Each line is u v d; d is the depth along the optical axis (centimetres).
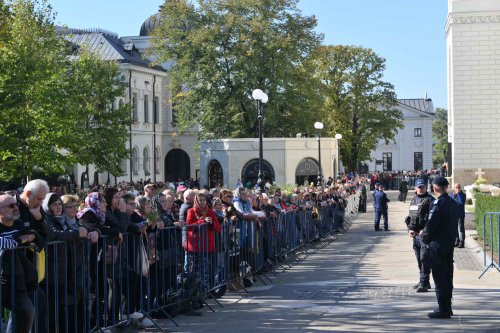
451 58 5294
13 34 3922
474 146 5169
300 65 5916
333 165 5966
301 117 5828
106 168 5638
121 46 8031
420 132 13050
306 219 2805
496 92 5144
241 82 5591
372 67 8125
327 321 1263
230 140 5650
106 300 1112
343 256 2470
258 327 1227
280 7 5819
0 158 3622
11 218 907
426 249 1278
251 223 1764
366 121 8106
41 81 3791
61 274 999
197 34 5662
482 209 2670
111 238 1129
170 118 8519
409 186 9275
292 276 1956
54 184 4350
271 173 5650
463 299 1484
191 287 1370
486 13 5116
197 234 1452
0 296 841
